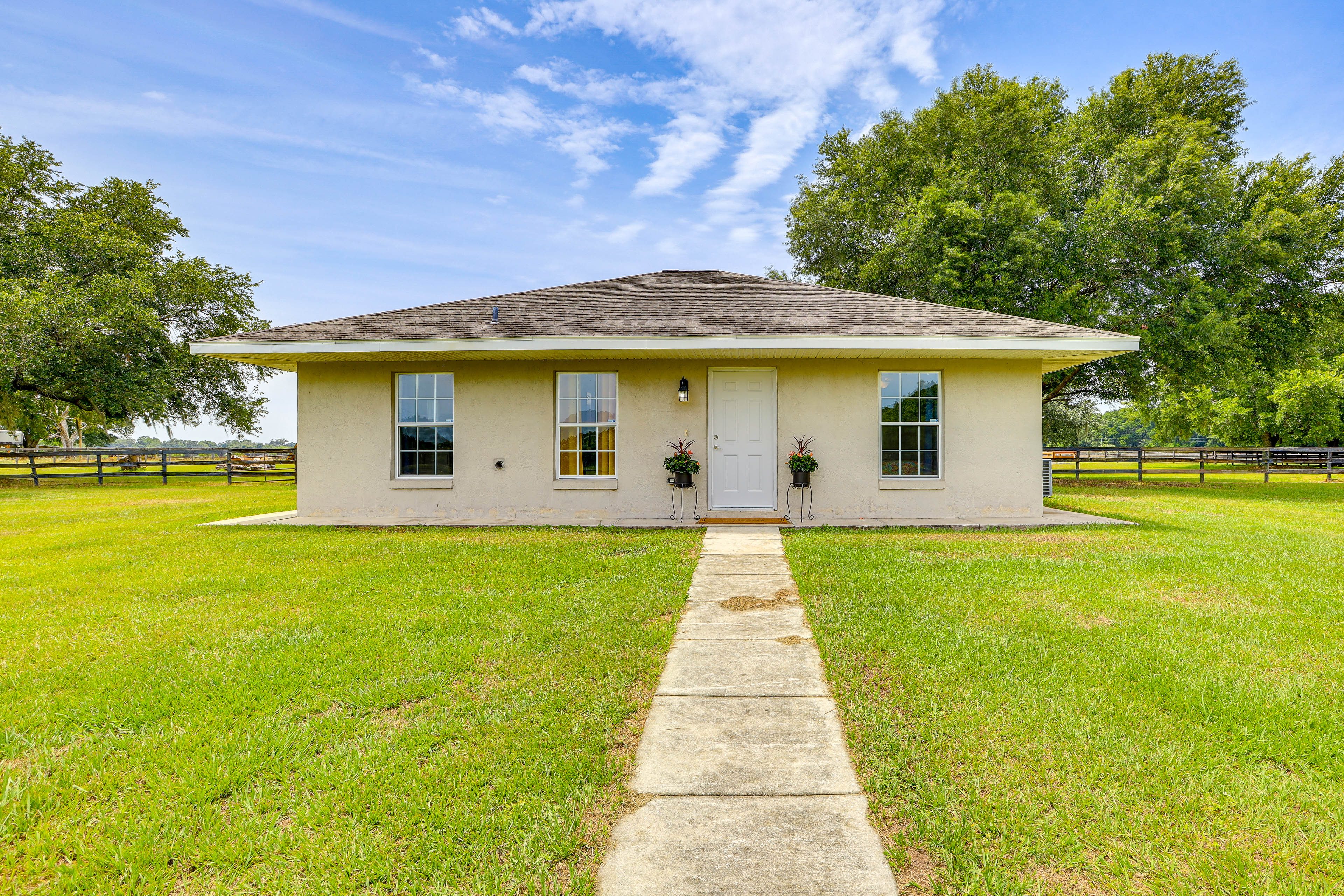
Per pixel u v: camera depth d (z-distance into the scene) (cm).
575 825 203
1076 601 456
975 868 180
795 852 191
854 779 233
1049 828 199
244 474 1811
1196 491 1498
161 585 521
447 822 205
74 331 1769
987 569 564
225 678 325
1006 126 1719
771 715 288
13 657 357
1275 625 397
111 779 233
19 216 2020
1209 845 192
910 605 445
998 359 918
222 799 224
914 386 932
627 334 840
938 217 1645
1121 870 180
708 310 957
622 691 313
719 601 480
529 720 279
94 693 308
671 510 942
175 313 2208
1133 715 276
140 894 177
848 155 2359
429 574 560
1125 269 1636
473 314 970
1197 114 2012
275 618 428
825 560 604
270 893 176
